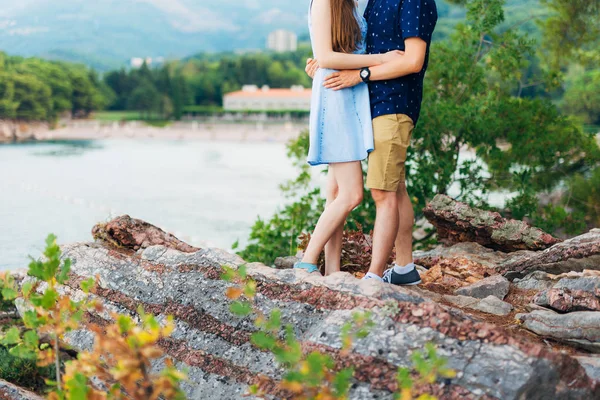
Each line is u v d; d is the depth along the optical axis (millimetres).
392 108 3639
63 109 133250
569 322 3293
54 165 56844
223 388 3053
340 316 2934
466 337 2604
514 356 2473
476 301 3977
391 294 3004
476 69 10453
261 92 174250
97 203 29375
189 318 3453
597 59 13398
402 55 3662
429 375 2217
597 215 11961
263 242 8656
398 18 3705
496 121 9500
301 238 5035
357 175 3734
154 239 4699
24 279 4773
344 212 3719
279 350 2201
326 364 2193
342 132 3693
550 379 2426
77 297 4027
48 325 2592
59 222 18766
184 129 146875
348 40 3705
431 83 10602
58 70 134875
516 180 9344
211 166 58438
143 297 3760
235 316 3275
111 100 156875
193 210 28656
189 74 182875
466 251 5305
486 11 9898
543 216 10211
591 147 11414
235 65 191250
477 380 2465
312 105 3822
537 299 3656
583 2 12547
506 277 4535
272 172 52969
